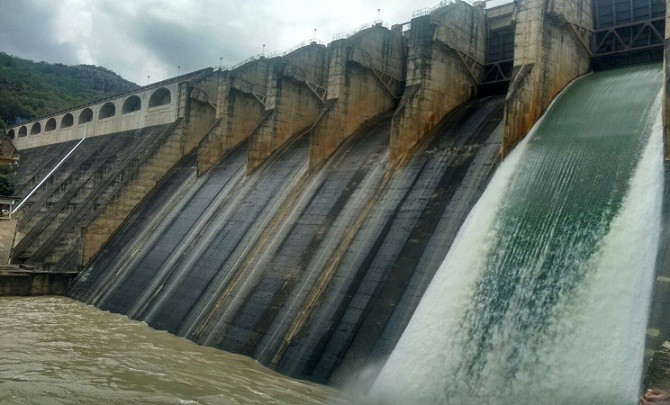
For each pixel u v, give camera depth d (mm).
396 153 28188
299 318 22641
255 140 37875
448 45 30859
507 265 18594
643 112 21094
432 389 16781
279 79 39188
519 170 22078
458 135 27453
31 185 71562
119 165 54312
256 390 18516
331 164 32438
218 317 25672
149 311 29938
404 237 23031
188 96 49219
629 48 27688
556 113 24688
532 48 25031
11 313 30719
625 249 16266
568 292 16484
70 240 44562
